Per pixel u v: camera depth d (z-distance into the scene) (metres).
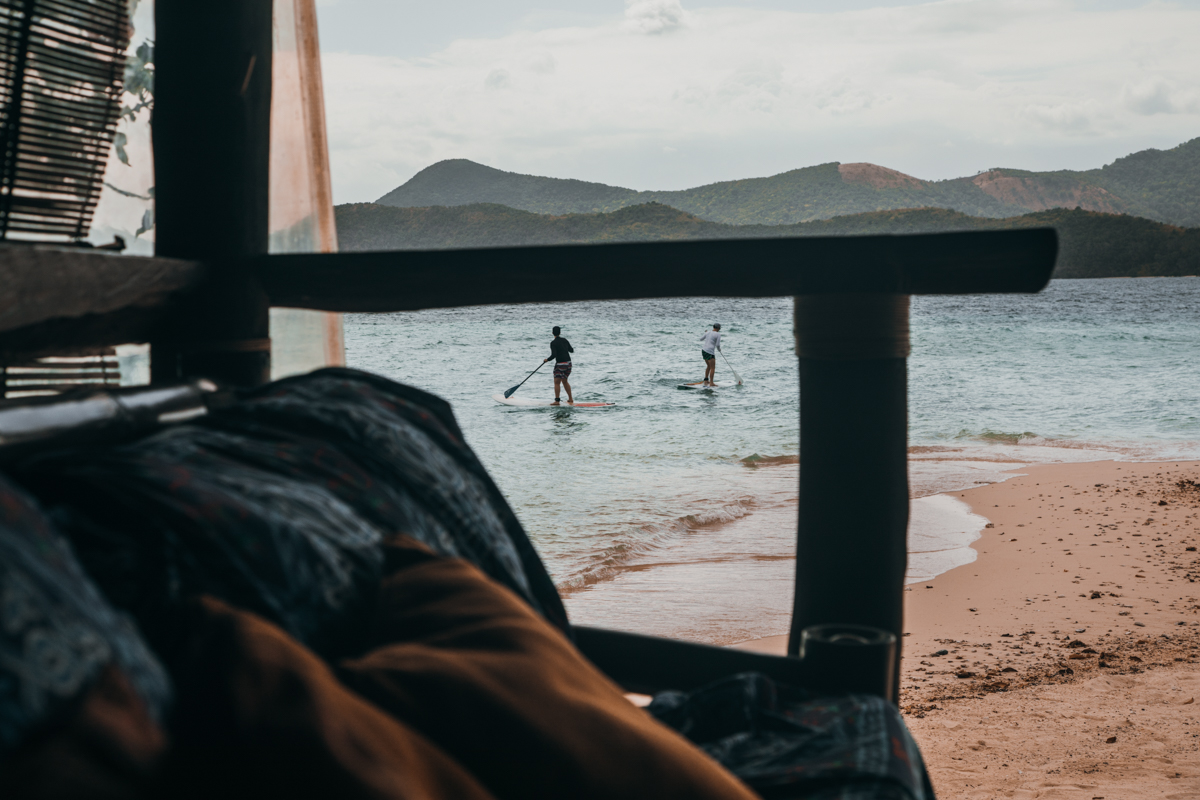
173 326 1.94
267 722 0.54
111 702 0.48
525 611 0.86
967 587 6.95
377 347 40.72
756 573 7.58
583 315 75.00
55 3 1.89
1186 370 26.94
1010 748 3.88
